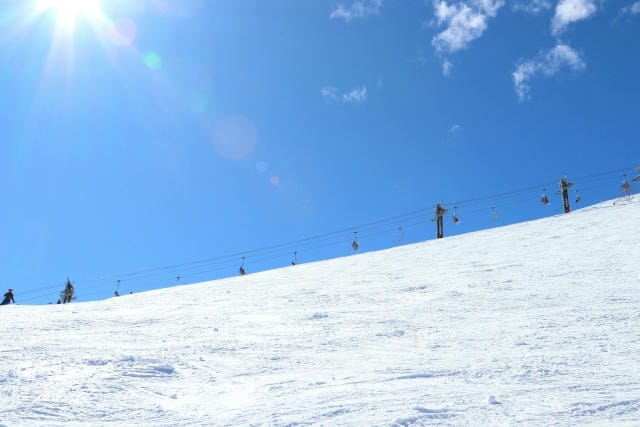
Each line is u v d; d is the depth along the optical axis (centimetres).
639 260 1820
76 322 1444
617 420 474
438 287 1766
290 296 1886
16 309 2238
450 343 941
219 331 1188
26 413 538
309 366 791
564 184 4566
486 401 551
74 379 698
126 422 520
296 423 496
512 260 2284
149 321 1428
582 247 2359
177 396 629
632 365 711
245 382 692
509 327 1049
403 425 480
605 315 1091
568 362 739
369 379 682
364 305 1534
